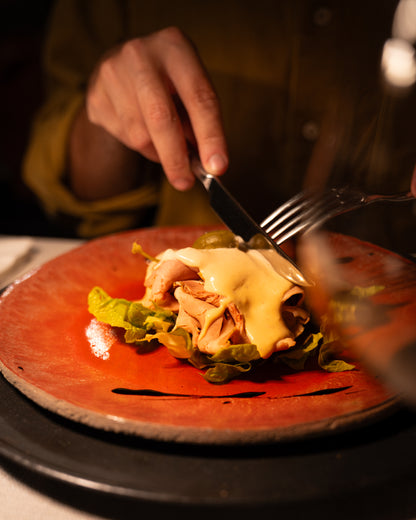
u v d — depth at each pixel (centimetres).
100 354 44
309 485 34
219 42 75
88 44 84
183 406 38
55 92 84
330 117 59
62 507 36
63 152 76
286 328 43
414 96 54
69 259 52
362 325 45
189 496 34
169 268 45
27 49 122
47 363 42
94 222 78
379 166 54
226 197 46
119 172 75
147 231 56
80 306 48
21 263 58
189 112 50
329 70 70
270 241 44
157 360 44
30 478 37
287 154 75
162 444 37
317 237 52
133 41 54
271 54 74
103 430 37
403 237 62
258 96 74
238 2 75
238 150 75
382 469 35
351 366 42
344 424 37
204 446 36
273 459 36
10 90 121
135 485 34
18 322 46
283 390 41
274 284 43
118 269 53
